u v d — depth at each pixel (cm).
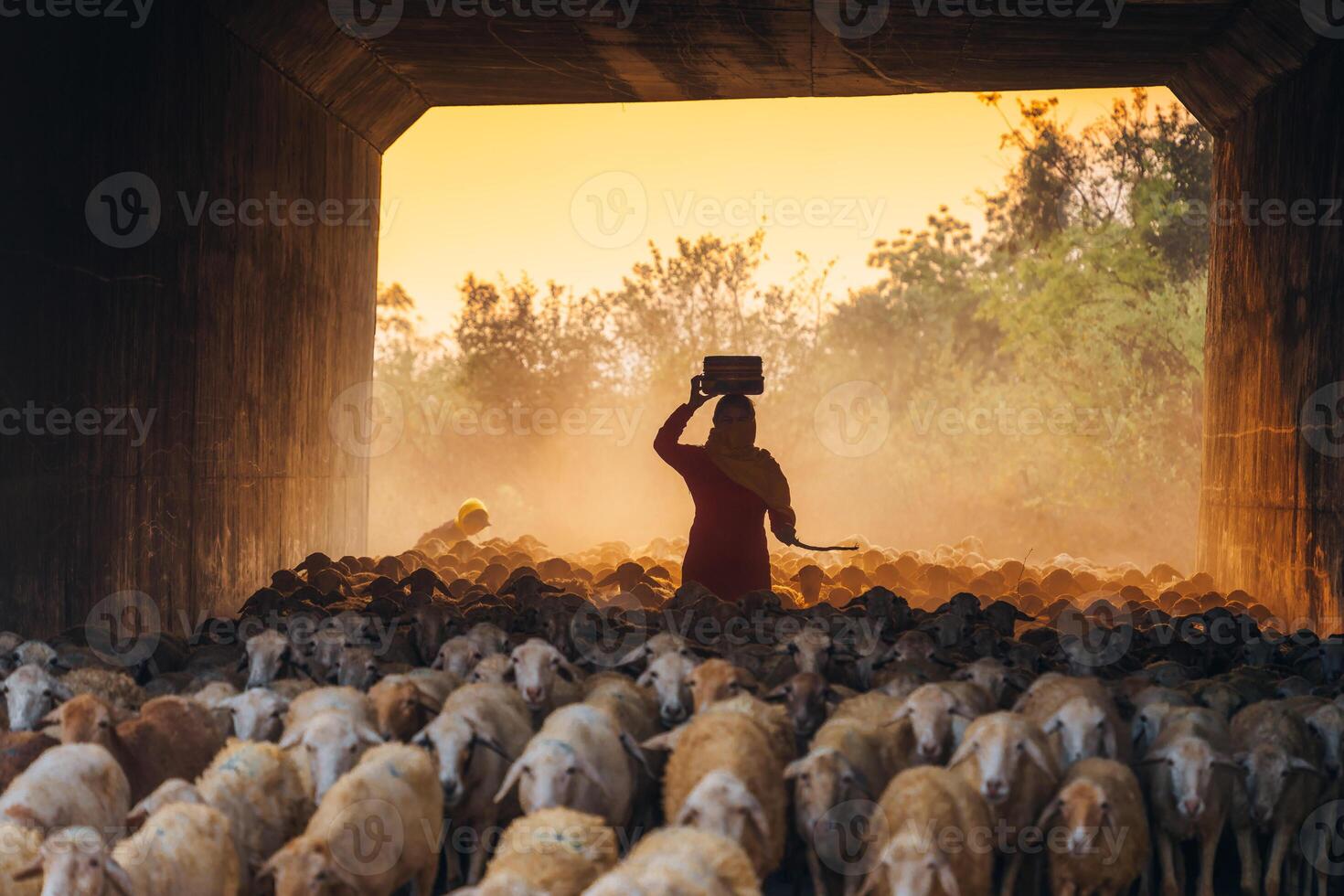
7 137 2600
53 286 2739
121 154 2994
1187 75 4419
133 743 1864
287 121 4016
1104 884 1792
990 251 9944
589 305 9381
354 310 4762
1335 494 3422
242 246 3672
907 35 4072
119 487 2991
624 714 2058
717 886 1359
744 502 3447
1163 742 2047
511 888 1319
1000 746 1803
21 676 2056
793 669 2442
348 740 1788
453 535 5862
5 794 1625
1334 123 3512
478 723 1884
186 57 3297
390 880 1634
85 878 1388
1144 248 8462
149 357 3130
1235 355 4334
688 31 4047
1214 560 4525
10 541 2598
